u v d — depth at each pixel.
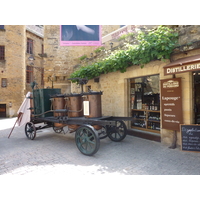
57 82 10.72
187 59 3.98
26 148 5.05
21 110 6.29
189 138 4.25
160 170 3.34
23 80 18.52
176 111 4.58
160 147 4.77
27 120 6.18
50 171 3.42
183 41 4.55
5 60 17.00
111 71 6.69
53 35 10.58
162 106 4.92
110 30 9.85
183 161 3.75
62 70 10.61
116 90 6.88
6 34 16.98
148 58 4.79
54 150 4.77
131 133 6.23
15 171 3.45
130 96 6.64
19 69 18.03
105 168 3.50
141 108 6.25
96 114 4.69
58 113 5.50
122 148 4.77
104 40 7.63
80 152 4.54
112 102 7.09
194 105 4.61
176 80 4.57
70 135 6.71
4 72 16.98
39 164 3.78
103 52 7.93
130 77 6.28
